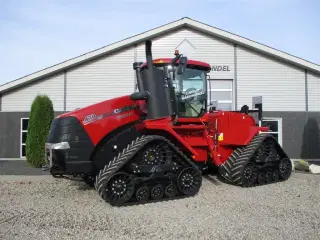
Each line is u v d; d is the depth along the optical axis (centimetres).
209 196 752
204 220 572
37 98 1315
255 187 857
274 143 932
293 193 786
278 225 546
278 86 1761
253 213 615
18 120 1694
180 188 732
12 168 1259
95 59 1756
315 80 1759
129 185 682
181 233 509
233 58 1770
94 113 723
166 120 752
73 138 695
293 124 1708
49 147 714
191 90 820
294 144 1697
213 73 1762
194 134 813
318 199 726
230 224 550
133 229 530
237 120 884
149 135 734
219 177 987
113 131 745
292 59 1725
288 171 958
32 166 1286
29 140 1295
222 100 1759
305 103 1758
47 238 493
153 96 738
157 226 543
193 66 828
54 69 1706
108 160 737
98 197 755
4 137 1688
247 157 848
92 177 784
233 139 870
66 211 639
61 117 717
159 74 752
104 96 1747
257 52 1769
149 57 745
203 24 1730
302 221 567
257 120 988
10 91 1734
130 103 766
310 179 980
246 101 1756
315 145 1700
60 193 805
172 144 732
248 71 1766
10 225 554
